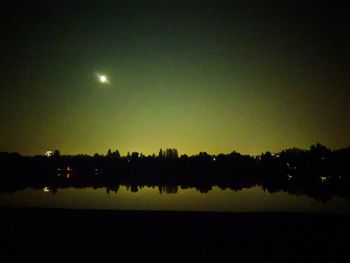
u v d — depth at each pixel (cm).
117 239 1480
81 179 10025
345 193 5928
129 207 3838
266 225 1680
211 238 1493
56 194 5325
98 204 4100
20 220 1767
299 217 1814
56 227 1644
